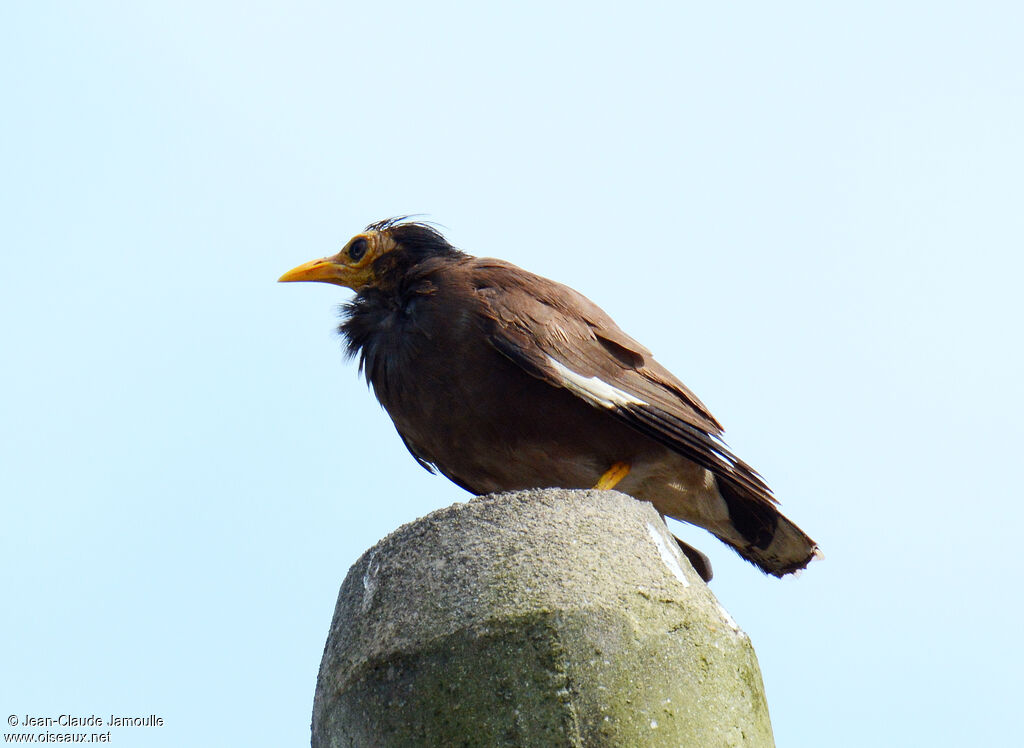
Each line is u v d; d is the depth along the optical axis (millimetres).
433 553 9781
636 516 10141
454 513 10016
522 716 8734
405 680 9141
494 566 9492
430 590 9523
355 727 9312
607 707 8773
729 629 9688
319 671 10109
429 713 8945
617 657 8969
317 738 9898
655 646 9133
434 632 9195
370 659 9344
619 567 9539
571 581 9312
